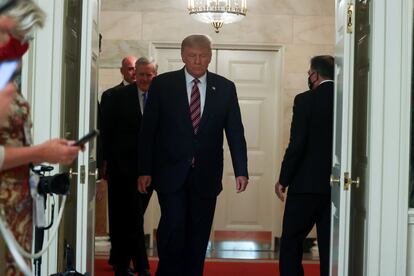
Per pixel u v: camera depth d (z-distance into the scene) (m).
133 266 6.74
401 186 4.23
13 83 2.61
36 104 4.24
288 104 8.21
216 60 8.27
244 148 5.02
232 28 8.20
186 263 5.04
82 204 4.28
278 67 8.27
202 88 4.97
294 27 8.19
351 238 4.77
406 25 4.20
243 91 8.29
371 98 4.25
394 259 4.25
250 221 8.34
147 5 8.16
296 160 5.04
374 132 4.22
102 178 6.03
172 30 8.18
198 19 7.90
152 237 8.19
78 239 4.29
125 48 8.16
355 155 4.73
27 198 2.69
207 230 5.02
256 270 7.02
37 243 3.60
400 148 4.23
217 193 4.99
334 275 4.52
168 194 4.90
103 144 6.02
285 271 5.12
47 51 4.23
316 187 5.01
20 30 2.54
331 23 8.18
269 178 8.33
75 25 4.64
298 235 5.14
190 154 4.91
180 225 4.89
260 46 8.22
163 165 4.94
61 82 4.27
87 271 4.36
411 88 4.23
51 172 4.17
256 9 8.20
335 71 4.64
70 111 4.56
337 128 4.49
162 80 4.98
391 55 4.21
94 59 4.47
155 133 4.99
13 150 2.52
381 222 4.24
